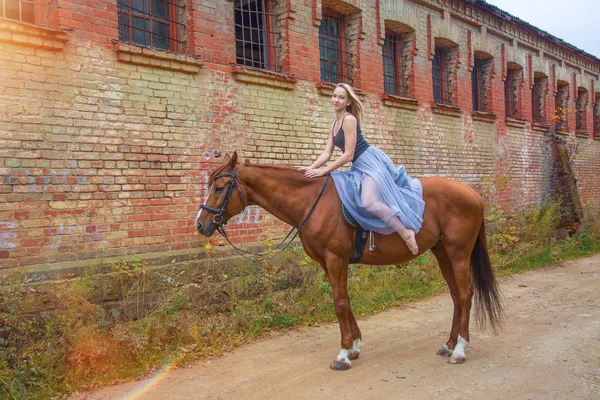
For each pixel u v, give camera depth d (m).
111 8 5.55
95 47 5.41
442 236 4.80
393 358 4.86
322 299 6.72
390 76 10.16
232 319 5.78
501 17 12.71
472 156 11.98
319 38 8.59
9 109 4.79
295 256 7.18
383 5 9.34
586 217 15.23
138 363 4.68
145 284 5.50
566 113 17.02
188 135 6.24
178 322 5.25
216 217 4.54
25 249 4.86
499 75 13.16
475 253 4.96
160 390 4.19
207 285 5.99
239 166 4.62
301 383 4.27
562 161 14.91
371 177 4.45
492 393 3.93
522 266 10.02
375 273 7.88
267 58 7.69
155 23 6.29
